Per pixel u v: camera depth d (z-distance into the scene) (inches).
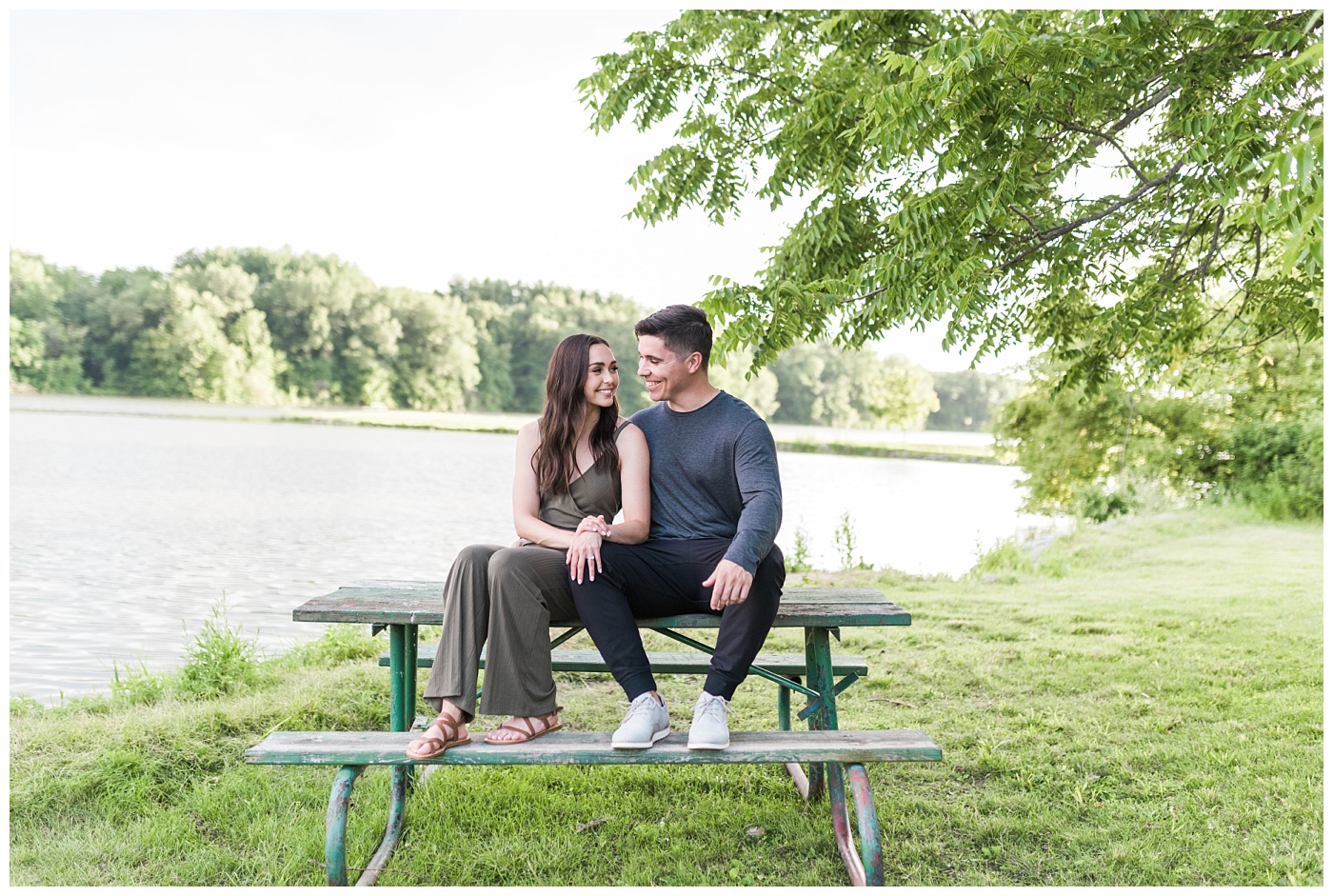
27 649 281.1
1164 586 323.9
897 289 180.4
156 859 112.1
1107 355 242.7
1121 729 161.6
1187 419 676.1
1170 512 579.5
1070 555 406.0
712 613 110.7
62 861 110.7
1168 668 203.2
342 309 3378.4
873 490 1127.6
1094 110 175.5
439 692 99.7
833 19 210.8
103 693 199.2
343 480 1068.5
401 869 108.9
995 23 172.7
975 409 3873.0
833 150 212.8
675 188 251.3
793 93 237.8
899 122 160.9
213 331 3193.9
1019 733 158.4
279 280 3363.7
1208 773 140.3
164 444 1569.9
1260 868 109.9
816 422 3722.9
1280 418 657.6
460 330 3553.2
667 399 115.6
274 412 2918.3
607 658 103.2
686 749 96.3
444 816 123.5
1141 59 165.8
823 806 128.3
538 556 104.7
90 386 3115.2
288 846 115.0
